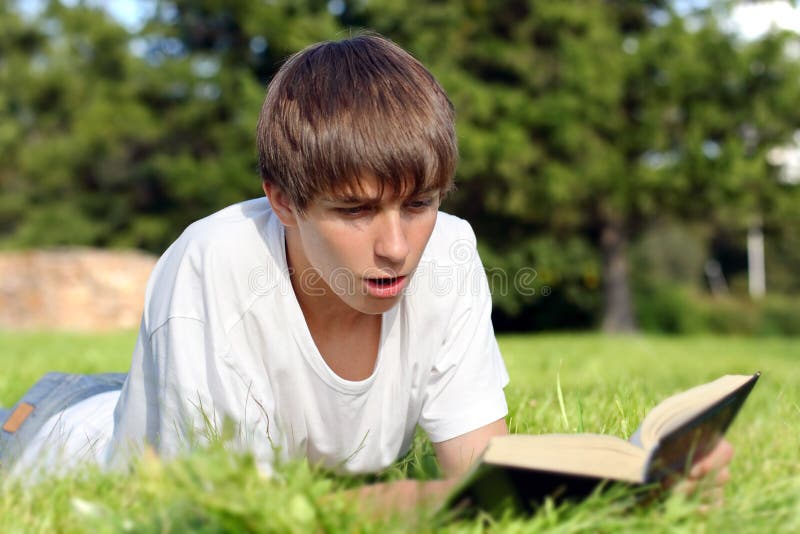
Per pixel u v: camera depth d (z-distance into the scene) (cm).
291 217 156
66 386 212
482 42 1588
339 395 171
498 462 118
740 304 2147
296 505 116
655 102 1491
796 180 1582
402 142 137
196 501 115
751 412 260
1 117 2009
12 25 2025
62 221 1934
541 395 290
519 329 1980
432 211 146
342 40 155
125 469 150
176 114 1772
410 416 183
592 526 124
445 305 175
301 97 144
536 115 1484
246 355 165
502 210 1588
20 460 172
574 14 1525
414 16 1538
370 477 183
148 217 1916
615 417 211
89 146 1862
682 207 1552
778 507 140
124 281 1377
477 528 122
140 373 173
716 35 1480
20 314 1359
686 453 128
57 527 132
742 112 1495
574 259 1750
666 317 2067
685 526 128
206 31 1792
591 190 1522
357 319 168
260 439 161
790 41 1463
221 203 1680
